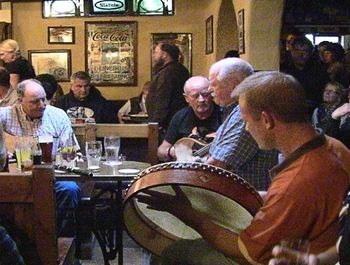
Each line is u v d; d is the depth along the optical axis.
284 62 6.16
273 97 1.63
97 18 9.65
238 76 2.71
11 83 5.59
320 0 7.45
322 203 1.55
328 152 1.64
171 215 2.11
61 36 9.70
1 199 2.03
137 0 9.60
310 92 5.72
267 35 5.84
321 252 1.57
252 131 1.72
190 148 3.43
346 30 7.50
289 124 1.64
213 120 3.90
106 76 9.71
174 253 1.99
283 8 5.83
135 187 1.82
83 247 4.12
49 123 4.18
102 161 3.84
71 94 5.91
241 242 1.64
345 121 4.26
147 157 4.48
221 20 7.96
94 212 3.94
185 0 9.55
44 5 9.66
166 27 9.60
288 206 1.56
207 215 1.89
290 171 1.61
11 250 1.79
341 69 5.43
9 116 4.14
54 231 2.07
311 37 7.50
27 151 3.29
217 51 8.13
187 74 5.16
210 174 1.76
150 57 9.66
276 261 1.36
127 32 9.65
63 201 3.78
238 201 1.73
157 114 5.02
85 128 4.14
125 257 4.18
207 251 1.97
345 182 1.61
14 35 9.66
